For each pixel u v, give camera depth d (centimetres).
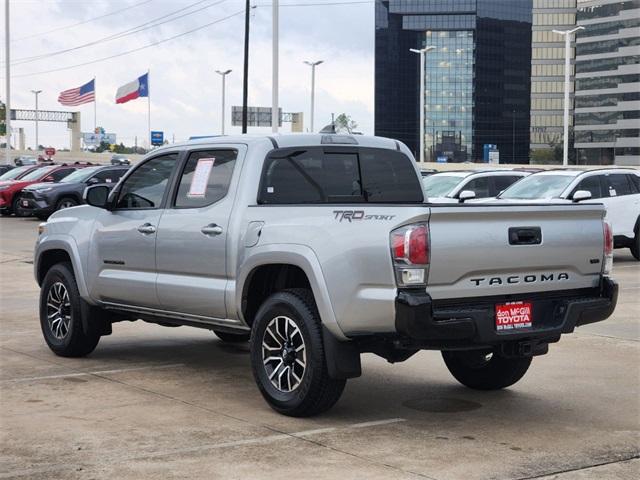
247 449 587
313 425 650
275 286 711
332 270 627
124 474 535
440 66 17825
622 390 771
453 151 17912
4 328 1086
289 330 666
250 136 752
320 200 753
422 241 593
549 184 1797
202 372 837
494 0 17738
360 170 780
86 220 875
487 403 725
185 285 755
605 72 17312
